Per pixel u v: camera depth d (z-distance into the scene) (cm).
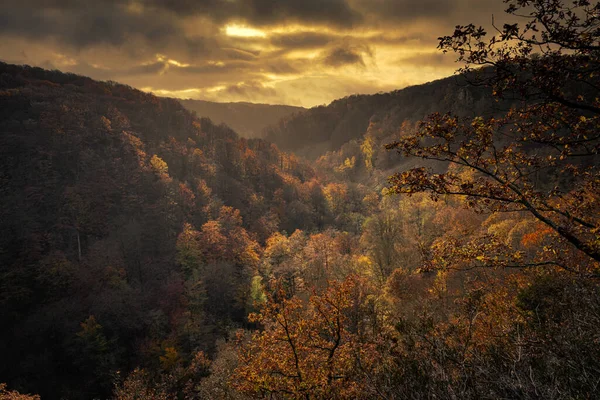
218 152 13750
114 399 2816
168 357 4244
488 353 466
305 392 1032
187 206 9150
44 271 6053
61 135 10700
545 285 753
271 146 17662
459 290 1451
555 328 492
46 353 4594
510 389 359
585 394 341
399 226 3550
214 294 5506
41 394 4172
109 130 12138
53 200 8325
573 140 612
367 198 10038
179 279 5931
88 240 7681
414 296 2025
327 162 19488
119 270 6353
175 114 17612
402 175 729
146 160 11288
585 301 521
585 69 533
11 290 5656
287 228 10025
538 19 538
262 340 1230
